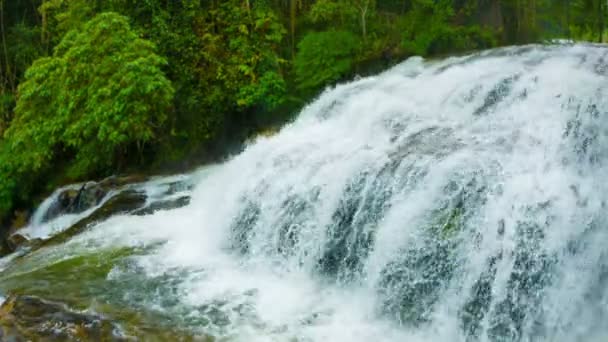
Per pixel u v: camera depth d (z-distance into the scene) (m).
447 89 9.40
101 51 12.34
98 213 10.44
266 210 8.18
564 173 6.39
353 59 12.64
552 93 7.94
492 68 9.72
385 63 12.61
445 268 6.16
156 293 7.03
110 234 9.30
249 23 13.88
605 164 6.54
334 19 14.08
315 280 7.30
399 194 6.88
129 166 13.70
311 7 14.59
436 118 8.80
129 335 6.00
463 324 5.92
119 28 12.55
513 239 5.86
